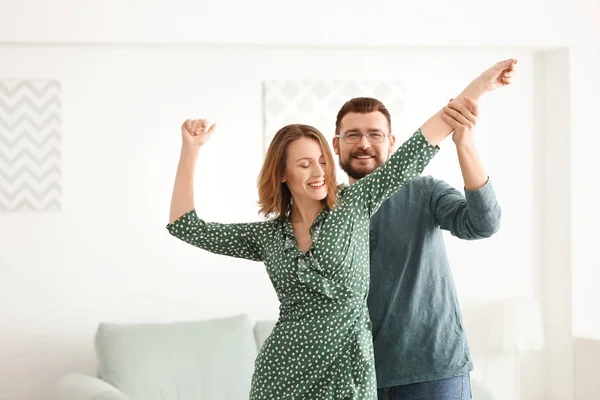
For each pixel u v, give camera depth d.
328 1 4.52
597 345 4.59
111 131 4.47
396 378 2.35
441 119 2.04
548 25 4.73
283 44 4.49
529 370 4.93
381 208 2.42
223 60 4.59
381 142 2.54
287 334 2.03
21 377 4.38
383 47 4.66
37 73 4.41
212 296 4.57
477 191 2.18
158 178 4.52
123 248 4.48
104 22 4.32
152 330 4.13
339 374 2.00
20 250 4.40
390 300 2.37
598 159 4.79
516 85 4.92
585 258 4.78
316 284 2.00
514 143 4.93
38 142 4.40
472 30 4.66
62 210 4.43
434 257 2.41
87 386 3.71
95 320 4.45
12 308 4.38
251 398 2.10
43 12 4.27
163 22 4.38
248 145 4.61
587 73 4.78
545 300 4.95
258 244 2.16
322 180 2.05
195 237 2.18
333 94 4.67
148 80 4.51
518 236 4.93
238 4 4.44
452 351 2.37
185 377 4.02
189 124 2.20
